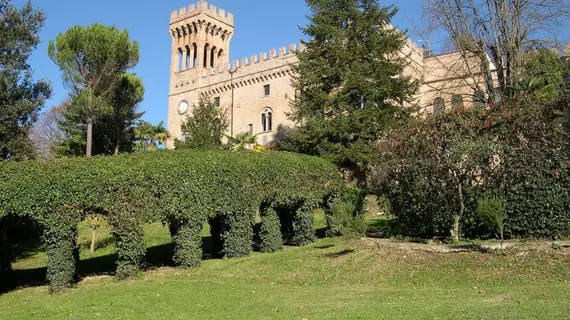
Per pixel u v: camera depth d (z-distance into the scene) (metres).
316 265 15.37
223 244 19.36
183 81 64.00
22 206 14.03
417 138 17.20
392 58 33.22
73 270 14.91
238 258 18.20
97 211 15.30
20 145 25.95
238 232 18.66
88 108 40.03
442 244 16.06
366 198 26.17
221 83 59.56
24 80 26.80
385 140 20.19
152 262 19.47
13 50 25.45
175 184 16.39
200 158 17.61
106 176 15.20
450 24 24.56
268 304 11.06
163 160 16.66
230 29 67.56
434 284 12.30
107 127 48.50
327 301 11.05
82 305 11.95
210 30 64.88
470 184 16.91
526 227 15.58
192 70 63.38
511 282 11.62
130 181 15.52
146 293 12.94
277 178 19.61
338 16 30.89
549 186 15.31
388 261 14.49
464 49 24.28
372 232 20.94
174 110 64.12
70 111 43.16
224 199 17.72
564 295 9.66
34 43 26.50
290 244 21.86
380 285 12.81
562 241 14.35
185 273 16.20
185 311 10.78
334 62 30.53
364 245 16.78
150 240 25.75
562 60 24.12
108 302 12.09
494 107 17.16
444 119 17.05
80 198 14.72
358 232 16.94
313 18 30.75
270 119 54.41
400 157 17.70
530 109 15.99
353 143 28.50
